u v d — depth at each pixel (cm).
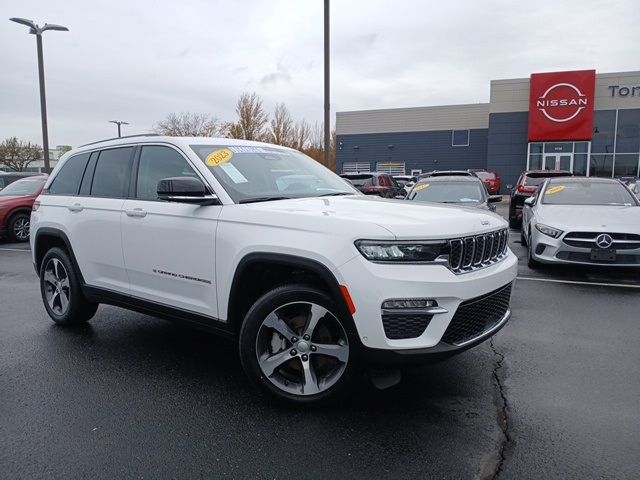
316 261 300
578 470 263
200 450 282
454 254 307
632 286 694
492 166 3122
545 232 758
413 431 303
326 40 1467
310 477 257
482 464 269
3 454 279
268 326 326
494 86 3069
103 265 445
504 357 425
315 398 321
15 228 1244
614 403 340
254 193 374
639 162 2811
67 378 383
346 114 3994
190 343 465
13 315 560
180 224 372
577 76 2733
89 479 256
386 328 288
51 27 1931
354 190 462
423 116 3809
